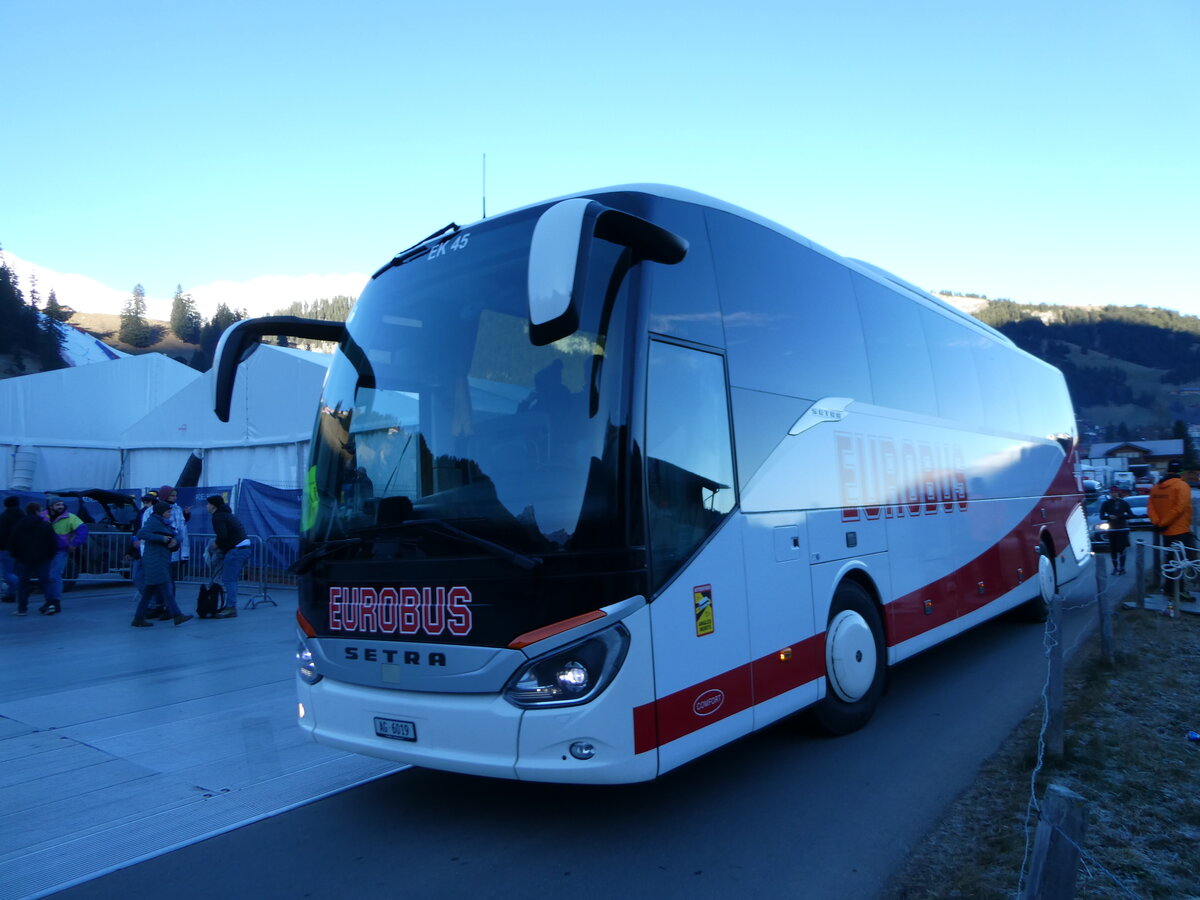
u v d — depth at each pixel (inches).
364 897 153.0
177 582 685.9
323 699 187.6
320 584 190.1
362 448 190.2
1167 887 143.6
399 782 213.9
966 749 225.3
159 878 163.2
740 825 180.1
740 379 200.7
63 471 879.1
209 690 319.9
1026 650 355.3
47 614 552.1
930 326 326.0
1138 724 235.0
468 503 167.0
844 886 151.7
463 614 161.8
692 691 169.5
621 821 184.2
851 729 240.1
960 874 150.7
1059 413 488.7
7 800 206.8
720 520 184.7
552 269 141.6
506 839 176.6
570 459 160.2
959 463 328.2
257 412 805.9
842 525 236.1
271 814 194.1
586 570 155.3
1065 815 88.7
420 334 190.1
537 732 154.3
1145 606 442.9
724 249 206.4
